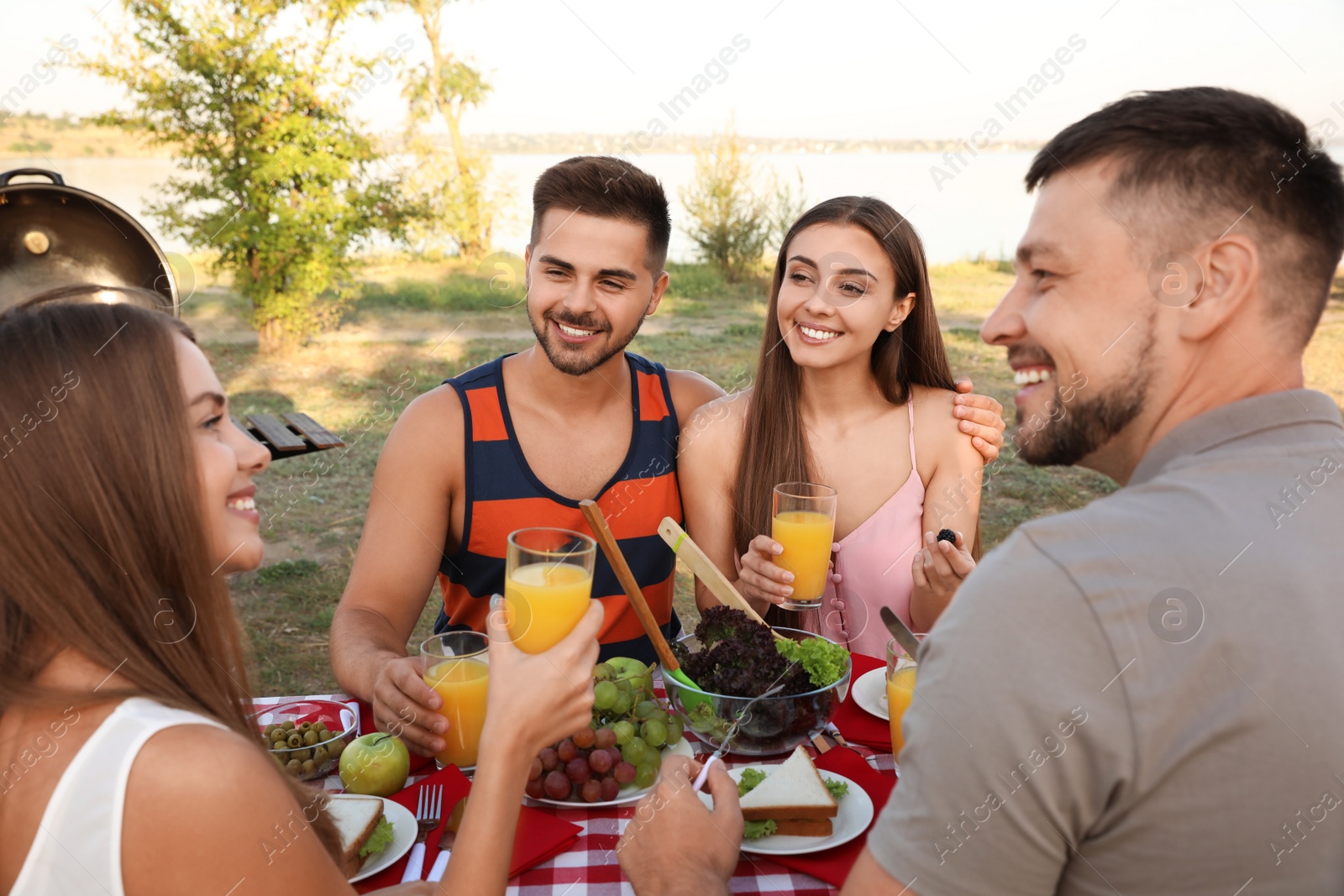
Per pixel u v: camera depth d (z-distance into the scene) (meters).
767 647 1.42
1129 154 0.78
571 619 1.17
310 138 6.69
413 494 1.99
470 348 7.46
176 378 0.94
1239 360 0.78
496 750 0.97
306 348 7.31
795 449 2.16
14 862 0.81
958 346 7.18
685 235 10.53
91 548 0.88
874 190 10.34
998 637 0.73
